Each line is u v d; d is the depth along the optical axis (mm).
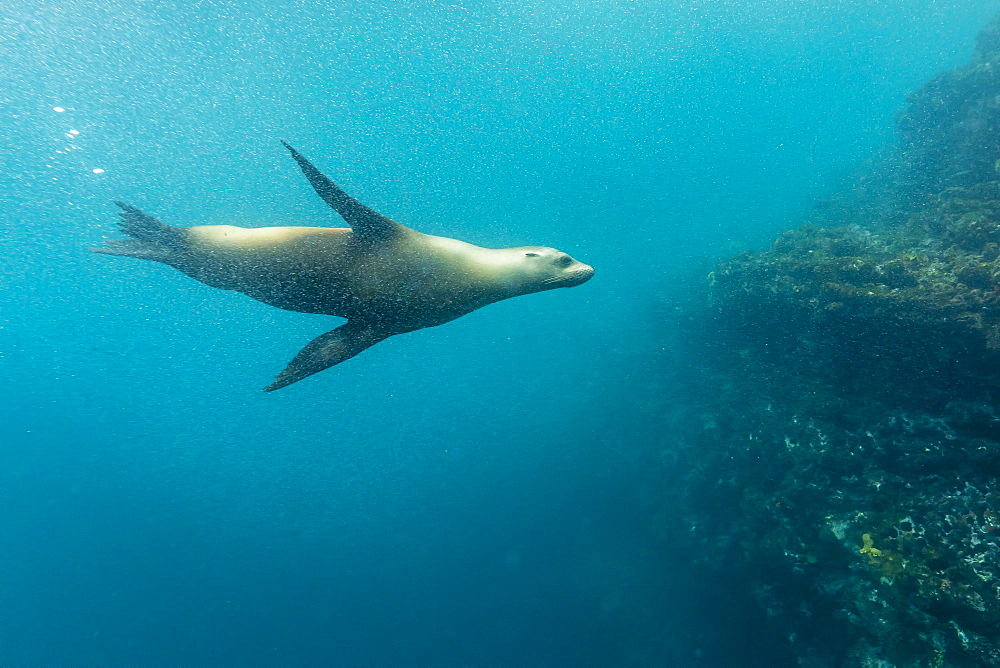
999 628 6176
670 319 17625
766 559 9742
